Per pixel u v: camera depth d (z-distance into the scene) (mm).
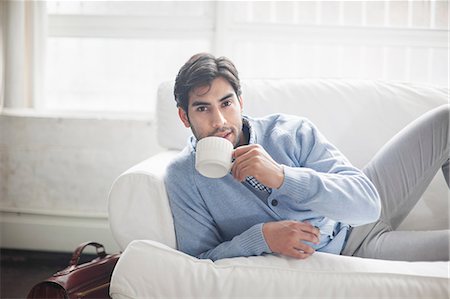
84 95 2279
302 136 1264
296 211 1197
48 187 2174
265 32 2160
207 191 1212
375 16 2139
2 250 2188
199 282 980
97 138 2143
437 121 1321
